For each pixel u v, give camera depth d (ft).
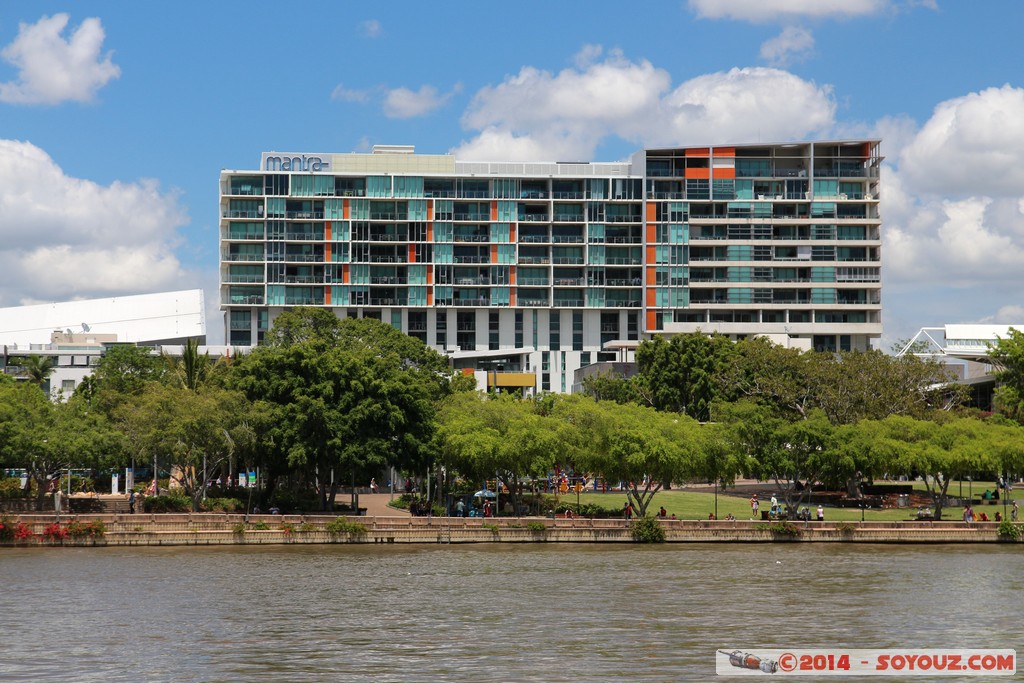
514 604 221.46
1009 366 470.39
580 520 329.72
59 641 184.44
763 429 352.08
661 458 332.19
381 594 232.73
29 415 335.06
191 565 275.80
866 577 262.26
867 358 464.65
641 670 164.04
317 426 341.82
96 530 308.19
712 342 546.26
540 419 347.97
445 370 472.85
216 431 324.19
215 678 158.81
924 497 425.28
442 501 380.58
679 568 276.41
